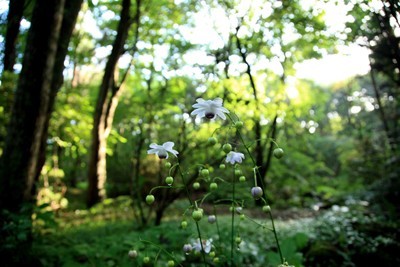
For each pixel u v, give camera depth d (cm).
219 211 662
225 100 390
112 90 775
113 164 974
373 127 1188
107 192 923
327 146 1469
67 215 632
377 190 781
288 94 461
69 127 696
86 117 738
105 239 362
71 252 321
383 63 628
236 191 387
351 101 1471
